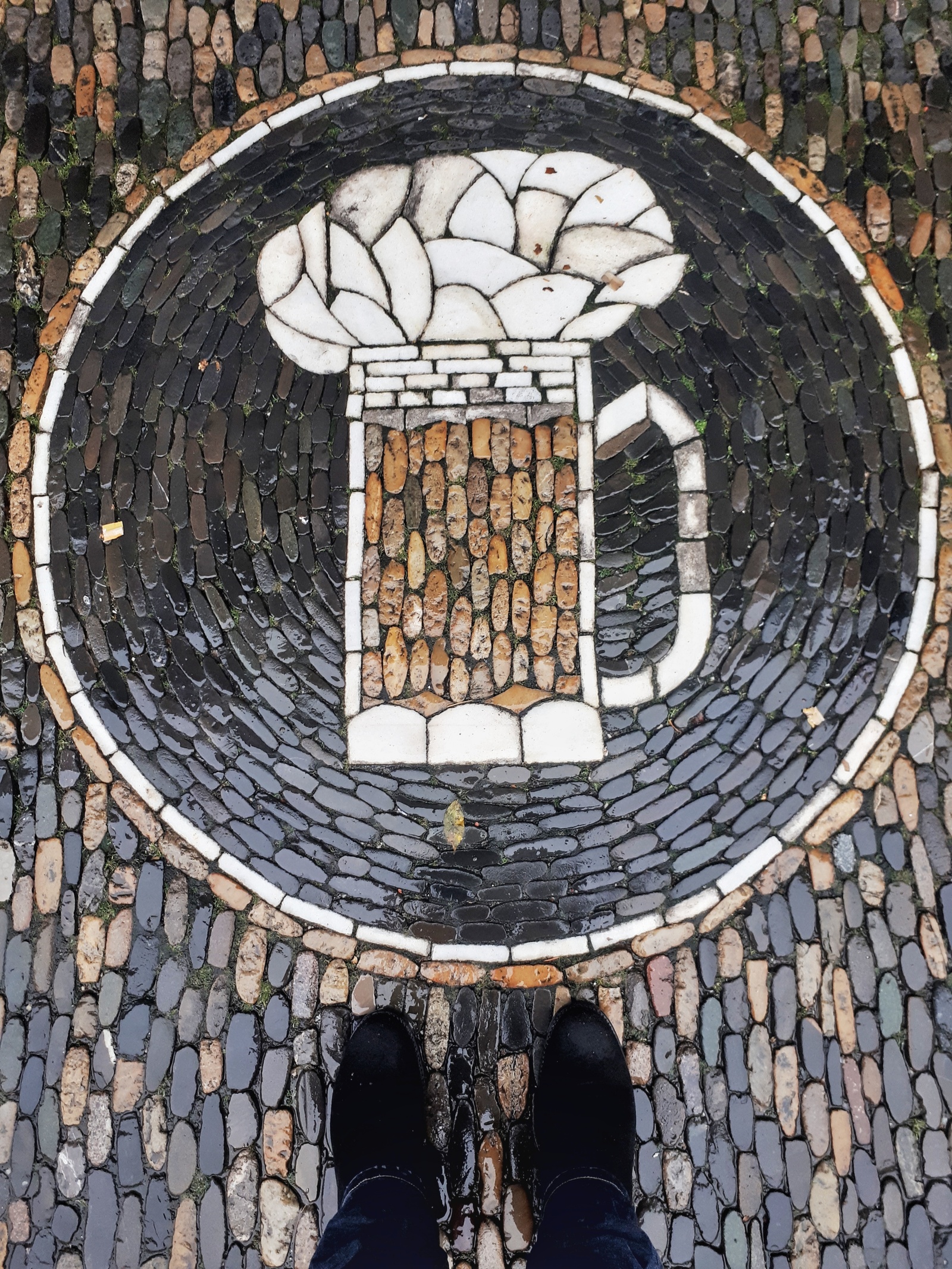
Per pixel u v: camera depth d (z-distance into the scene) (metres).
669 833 1.91
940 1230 1.82
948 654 1.92
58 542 1.97
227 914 1.92
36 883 1.93
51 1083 1.89
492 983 1.89
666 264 1.96
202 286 1.99
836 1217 1.83
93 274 2.00
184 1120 1.88
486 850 1.92
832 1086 1.86
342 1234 1.65
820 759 1.91
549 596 1.93
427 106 2.00
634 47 2.00
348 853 1.93
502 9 2.00
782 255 1.96
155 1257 1.84
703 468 1.93
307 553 1.95
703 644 1.92
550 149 1.98
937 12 2.00
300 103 2.00
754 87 1.99
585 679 1.92
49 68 2.02
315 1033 1.89
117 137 2.01
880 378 1.95
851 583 1.92
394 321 1.96
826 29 1.99
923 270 1.97
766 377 1.94
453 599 1.93
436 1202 1.83
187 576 1.96
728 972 1.89
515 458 1.94
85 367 1.99
